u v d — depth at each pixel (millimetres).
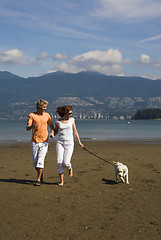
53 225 3834
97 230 3662
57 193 5652
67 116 6242
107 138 27609
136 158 11672
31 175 7707
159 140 24484
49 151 14969
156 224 3895
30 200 5102
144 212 4430
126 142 21859
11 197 5309
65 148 6254
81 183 6660
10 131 45656
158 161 10758
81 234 3523
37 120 6129
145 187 6258
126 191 5871
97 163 10156
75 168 9008
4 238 3375
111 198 5293
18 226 3791
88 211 4473
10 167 9141
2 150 15266
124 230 3666
